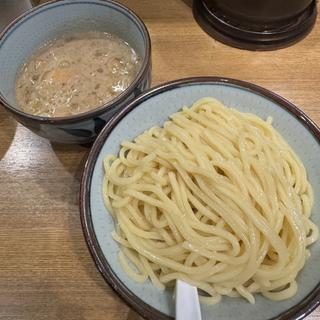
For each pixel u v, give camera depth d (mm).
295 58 390
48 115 323
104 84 335
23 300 291
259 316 252
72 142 328
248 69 386
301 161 305
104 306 286
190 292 264
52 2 341
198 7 415
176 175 295
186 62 393
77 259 305
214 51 398
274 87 374
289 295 258
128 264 280
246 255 264
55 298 291
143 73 304
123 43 357
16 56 345
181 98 322
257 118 319
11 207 329
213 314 260
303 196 296
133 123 312
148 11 426
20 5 404
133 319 281
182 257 277
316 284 252
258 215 272
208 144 310
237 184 284
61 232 316
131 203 294
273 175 293
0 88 314
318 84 373
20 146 357
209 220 285
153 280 273
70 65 349
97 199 290
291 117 306
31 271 302
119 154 308
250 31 389
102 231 280
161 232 283
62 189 335
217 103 321
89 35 365
